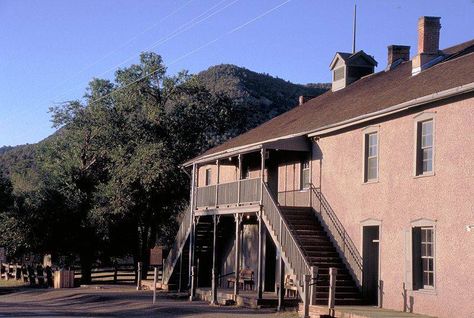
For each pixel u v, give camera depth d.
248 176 34.50
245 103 56.22
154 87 49.25
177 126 48.50
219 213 31.14
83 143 51.38
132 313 25.88
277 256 30.98
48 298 34.75
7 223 46.69
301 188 29.42
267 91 107.38
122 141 48.56
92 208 47.34
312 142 28.55
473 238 19.78
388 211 23.69
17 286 44.16
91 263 48.34
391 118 23.91
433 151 21.78
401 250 22.88
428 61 27.39
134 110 49.50
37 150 62.56
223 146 36.91
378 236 24.58
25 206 46.97
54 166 53.25
